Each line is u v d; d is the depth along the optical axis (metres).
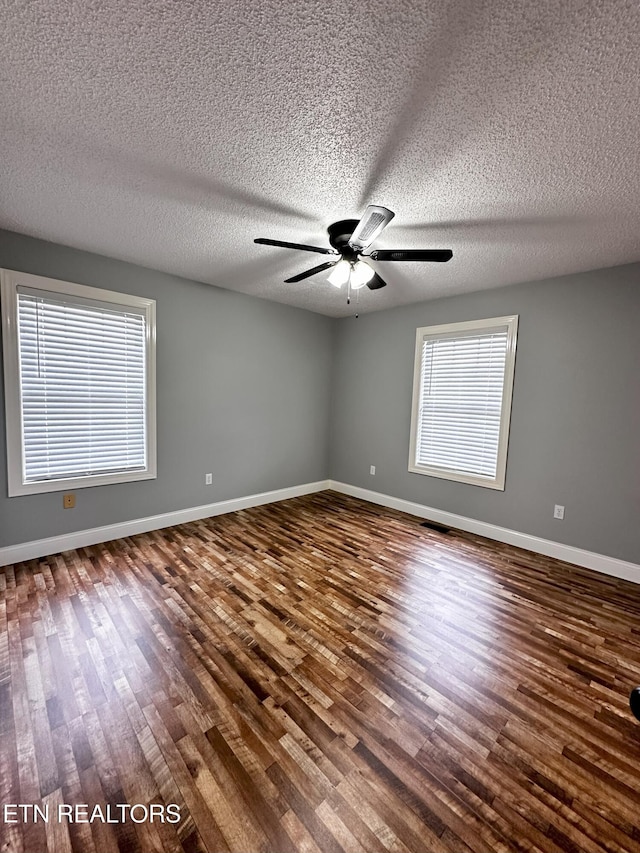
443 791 1.20
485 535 3.48
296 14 1.01
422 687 1.63
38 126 1.46
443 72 1.17
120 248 2.71
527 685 1.67
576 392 2.94
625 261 2.64
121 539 3.17
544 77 1.17
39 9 1.01
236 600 2.28
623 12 0.97
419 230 2.28
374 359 4.46
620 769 1.29
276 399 4.34
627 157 1.55
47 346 2.69
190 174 1.78
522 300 3.20
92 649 1.82
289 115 1.38
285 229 2.34
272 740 1.36
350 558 2.93
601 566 2.84
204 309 3.58
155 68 1.19
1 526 2.60
